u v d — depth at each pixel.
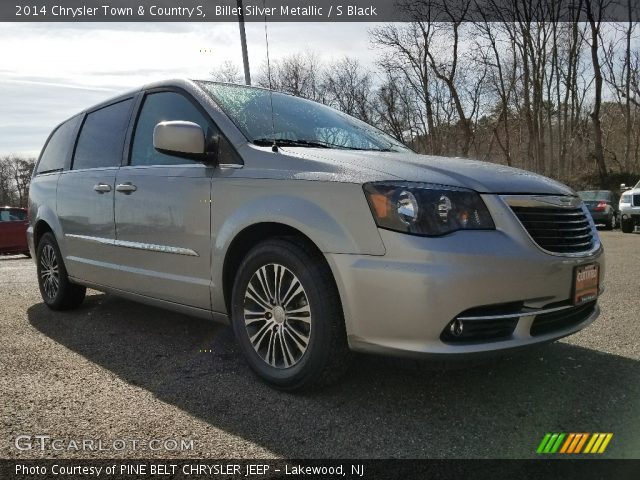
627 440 2.27
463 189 2.47
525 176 2.79
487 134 39.56
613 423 2.42
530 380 2.91
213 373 3.04
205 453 2.16
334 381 2.63
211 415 2.50
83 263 4.10
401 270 2.29
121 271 3.67
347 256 2.41
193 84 3.45
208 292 3.05
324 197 2.54
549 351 3.40
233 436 2.30
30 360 3.28
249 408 2.57
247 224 2.78
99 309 4.66
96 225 3.91
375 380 2.89
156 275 3.36
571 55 32.12
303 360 2.61
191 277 3.15
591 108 37.44
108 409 2.56
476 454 2.16
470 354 2.30
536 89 31.97
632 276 6.30
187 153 3.02
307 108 3.74
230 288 3.05
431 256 2.27
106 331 3.93
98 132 4.21
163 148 2.98
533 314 2.47
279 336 2.75
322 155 2.77
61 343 3.65
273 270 2.77
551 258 2.50
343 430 2.36
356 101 34.75
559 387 2.82
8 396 2.71
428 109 34.16
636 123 39.56
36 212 4.81
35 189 4.97
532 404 2.61
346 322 2.45
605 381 2.90
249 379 2.94
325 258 2.51
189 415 2.50
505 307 2.42
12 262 11.17
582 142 36.81
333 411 2.54
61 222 4.38
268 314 2.80
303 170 2.67
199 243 3.06
